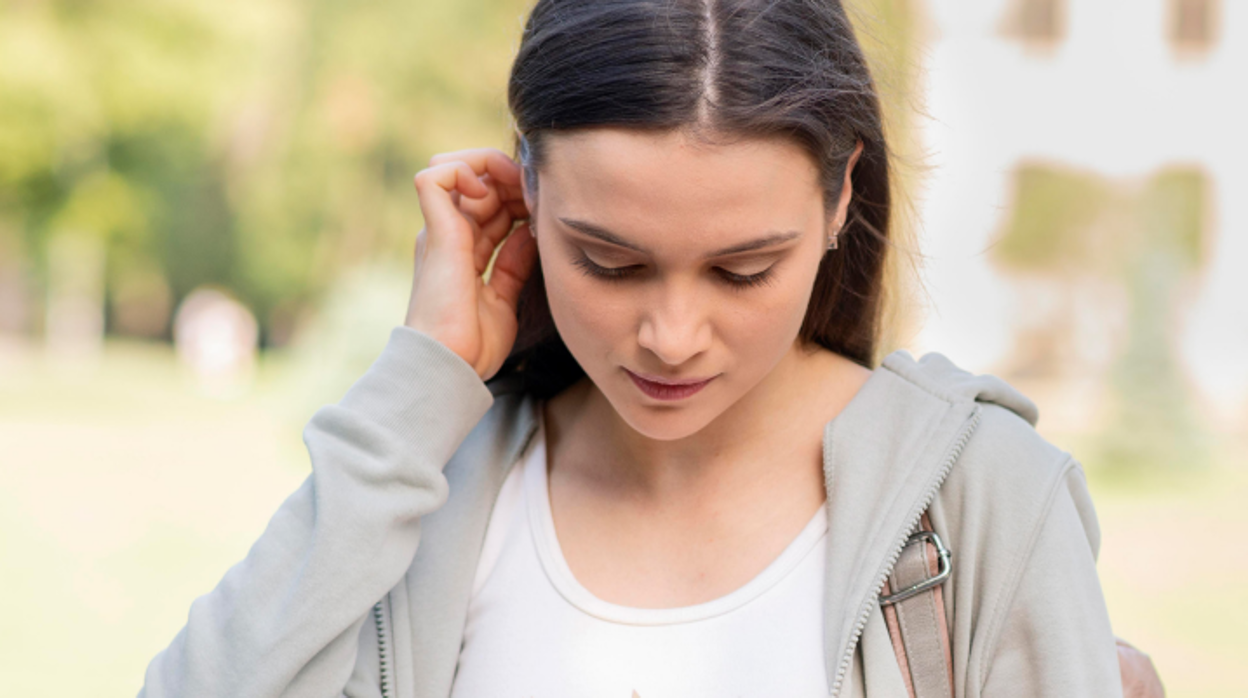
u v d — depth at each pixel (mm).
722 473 1305
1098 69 15453
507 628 1301
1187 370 10695
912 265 1444
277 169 21062
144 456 10836
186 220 21906
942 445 1235
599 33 1068
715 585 1261
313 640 1217
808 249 1141
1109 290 14672
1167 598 6129
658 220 1060
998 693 1182
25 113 15742
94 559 6988
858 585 1193
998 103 15484
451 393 1325
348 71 20453
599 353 1164
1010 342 14977
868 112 1232
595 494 1353
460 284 1370
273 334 24422
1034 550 1186
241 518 8180
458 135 20797
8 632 5574
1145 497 9281
